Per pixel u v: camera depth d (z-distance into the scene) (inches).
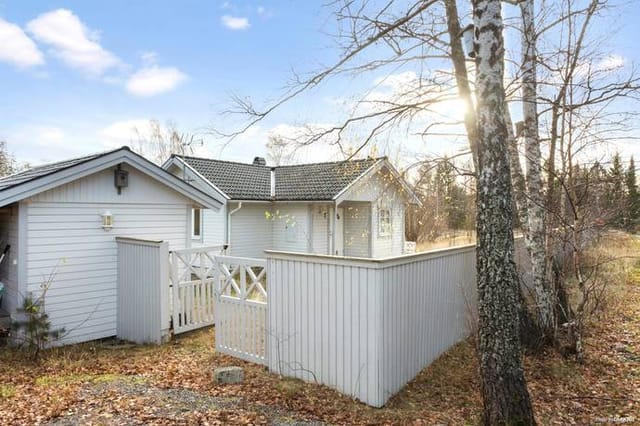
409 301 190.2
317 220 577.0
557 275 255.3
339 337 177.5
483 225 143.6
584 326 267.9
